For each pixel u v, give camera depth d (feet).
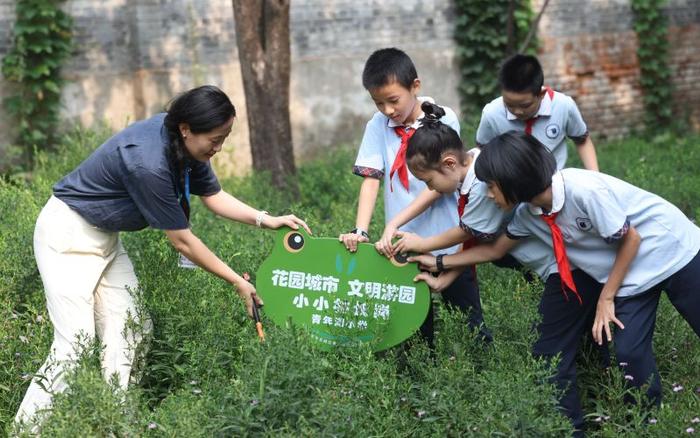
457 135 13.25
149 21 31.76
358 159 14.78
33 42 30.25
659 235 12.91
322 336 13.84
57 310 13.03
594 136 39.47
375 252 13.71
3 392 13.47
